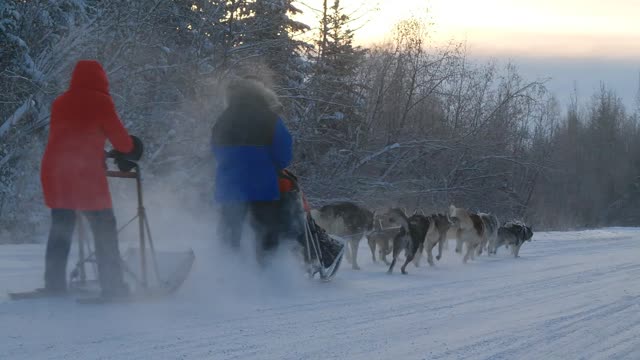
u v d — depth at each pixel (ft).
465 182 79.71
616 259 45.39
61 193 21.40
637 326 21.57
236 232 26.30
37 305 20.84
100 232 21.44
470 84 86.63
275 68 60.75
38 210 49.03
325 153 66.03
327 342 18.06
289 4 61.26
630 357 17.65
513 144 90.68
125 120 48.52
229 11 57.26
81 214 23.00
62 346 16.39
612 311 24.13
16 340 16.80
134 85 48.39
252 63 57.36
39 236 47.67
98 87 21.65
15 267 28.27
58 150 21.43
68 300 21.76
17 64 48.21
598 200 197.88
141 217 22.39
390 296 26.11
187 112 53.01
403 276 33.53
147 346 16.72
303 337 18.49
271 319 20.58
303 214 27.55
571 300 26.43
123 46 47.62
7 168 48.26
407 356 16.89
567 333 20.24
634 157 205.16
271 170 26.23
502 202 85.46
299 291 26.18
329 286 28.09
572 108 214.07
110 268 21.58
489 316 22.61
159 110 51.83
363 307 23.38
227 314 20.94
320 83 63.36
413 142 71.26
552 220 127.24
